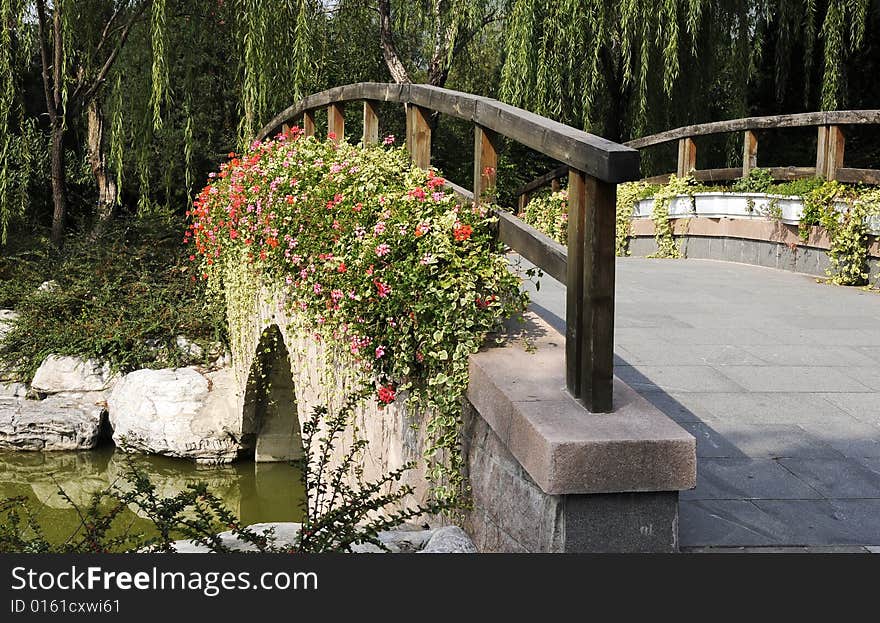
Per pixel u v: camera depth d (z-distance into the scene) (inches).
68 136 772.0
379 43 713.0
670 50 473.7
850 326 235.0
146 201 576.1
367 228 179.2
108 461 392.2
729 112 609.6
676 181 444.5
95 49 543.2
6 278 535.5
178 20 543.2
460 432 150.6
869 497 132.1
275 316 273.4
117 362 432.8
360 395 176.6
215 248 356.2
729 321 238.5
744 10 540.4
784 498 131.6
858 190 340.5
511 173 640.4
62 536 301.9
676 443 112.7
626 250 483.2
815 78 641.0
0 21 503.2
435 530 144.6
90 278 485.7
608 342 120.8
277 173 251.0
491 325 152.8
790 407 168.4
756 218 383.9
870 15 575.2
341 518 136.6
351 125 714.8
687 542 118.8
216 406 393.1
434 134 714.8
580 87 515.2
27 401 419.8
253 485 370.9
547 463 111.3
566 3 473.1
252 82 459.5
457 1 538.9
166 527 134.0
